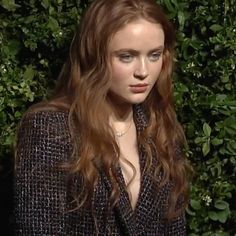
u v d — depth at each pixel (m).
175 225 3.15
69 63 3.01
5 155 3.58
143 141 3.02
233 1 3.58
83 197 2.80
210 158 3.70
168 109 3.13
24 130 2.85
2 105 3.52
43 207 2.76
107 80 2.81
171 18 3.56
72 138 2.82
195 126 3.66
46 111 2.86
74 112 2.86
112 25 2.75
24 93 3.53
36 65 3.66
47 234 2.75
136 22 2.76
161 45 2.83
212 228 3.81
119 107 2.96
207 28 3.64
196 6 3.63
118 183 2.84
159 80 3.08
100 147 2.81
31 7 3.57
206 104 3.61
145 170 2.97
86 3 3.58
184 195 3.16
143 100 2.86
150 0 2.83
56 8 3.58
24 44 3.57
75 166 2.78
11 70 3.56
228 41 3.59
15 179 2.81
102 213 2.83
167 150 3.08
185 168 3.17
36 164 2.77
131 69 2.80
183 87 3.60
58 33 3.56
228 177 3.73
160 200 3.00
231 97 3.66
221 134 3.62
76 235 2.84
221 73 3.63
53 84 3.64
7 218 3.71
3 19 3.60
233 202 3.81
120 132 2.98
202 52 3.65
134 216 2.91
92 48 2.83
